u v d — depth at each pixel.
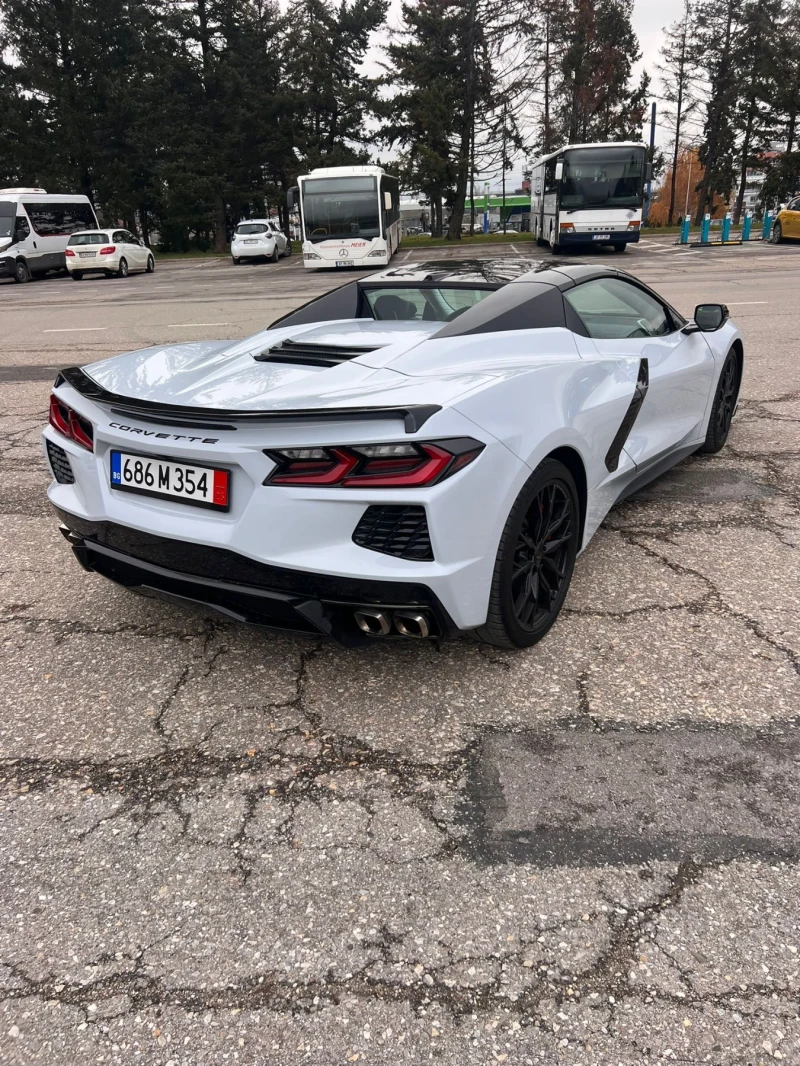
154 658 2.82
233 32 40.34
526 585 2.61
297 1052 1.46
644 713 2.40
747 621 2.90
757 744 2.25
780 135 46.84
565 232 21.75
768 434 5.23
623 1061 1.41
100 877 1.87
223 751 2.31
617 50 50.22
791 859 1.84
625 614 2.99
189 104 41.16
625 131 51.41
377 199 22.34
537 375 2.56
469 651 2.79
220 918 1.75
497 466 2.25
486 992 1.55
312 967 1.62
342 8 48.53
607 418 2.98
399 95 39.53
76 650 2.90
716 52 46.47
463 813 2.03
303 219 22.53
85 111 38.50
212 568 2.32
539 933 1.68
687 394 3.99
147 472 2.42
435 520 2.11
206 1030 1.50
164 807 2.10
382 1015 1.52
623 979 1.57
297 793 2.13
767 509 3.96
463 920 1.72
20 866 1.91
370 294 3.42
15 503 4.45
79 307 15.43
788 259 18.00
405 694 2.55
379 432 2.08
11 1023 1.52
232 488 2.24
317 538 2.15
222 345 3.29
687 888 1.77
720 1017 1.48
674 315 4.12
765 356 7.43
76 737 2.40
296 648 2.86
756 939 1.64
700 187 49.94
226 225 45.69
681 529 3.75
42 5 36.78
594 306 3.34
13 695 2.62
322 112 46.72
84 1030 1.51
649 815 2.00
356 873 1.86
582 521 2.98
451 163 37.09
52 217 26.44
